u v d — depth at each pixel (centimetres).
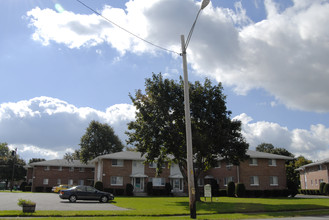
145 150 3180
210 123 3030
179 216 1752
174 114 3027
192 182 1574
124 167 4734
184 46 1716
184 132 3033
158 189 4578
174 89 3108
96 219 1477
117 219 1488
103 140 7056
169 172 4988
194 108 3014
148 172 4859
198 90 3095
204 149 2869
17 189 7662
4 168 7925
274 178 4619
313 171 5269
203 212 1952
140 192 4709
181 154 2988
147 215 1767
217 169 5050
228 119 3120
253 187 4462
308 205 2478
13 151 5762
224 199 3459
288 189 4241
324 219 1608
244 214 1909
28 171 6600
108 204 2541
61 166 5897
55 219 1424
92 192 2803
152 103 3108
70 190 2767
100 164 4922
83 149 6925
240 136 3222
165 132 2919
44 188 5609
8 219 1399
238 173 4459
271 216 1784
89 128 7156
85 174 6066
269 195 4200
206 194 2878
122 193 4512
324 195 4562
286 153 7581
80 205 2378
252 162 4556
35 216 1563
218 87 3172
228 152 3064
